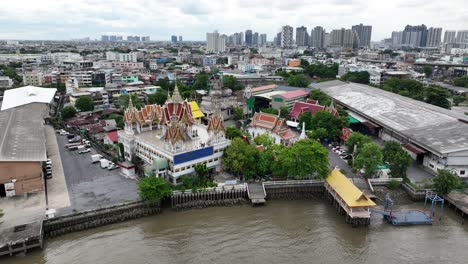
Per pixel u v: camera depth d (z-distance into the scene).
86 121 164.12
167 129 101.38
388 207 92.25
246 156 101.94
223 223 85.19
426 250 74.94
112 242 76.69
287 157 99.12
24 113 142.00
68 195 92.31
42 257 71.06
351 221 83.81
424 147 114.69
